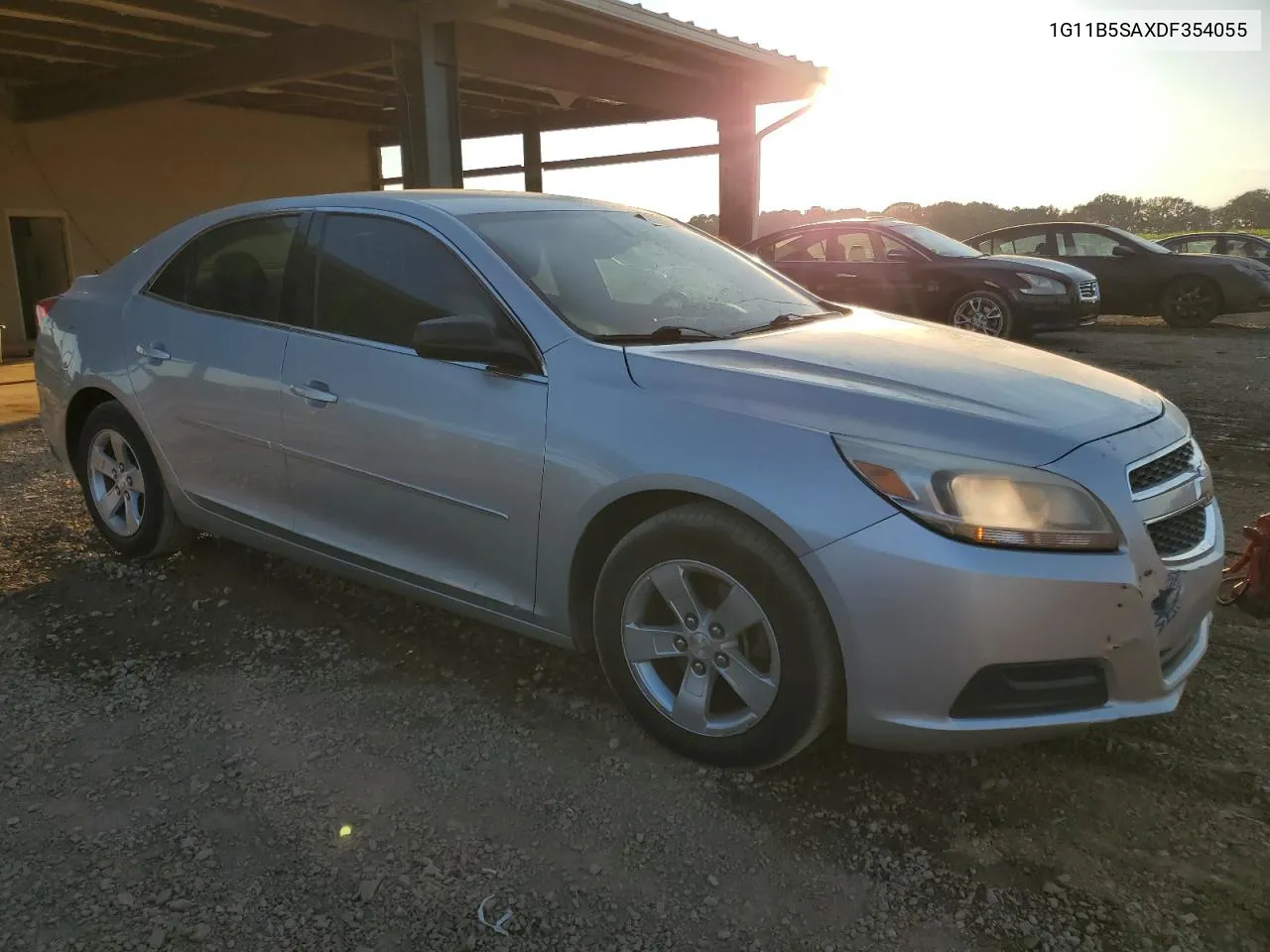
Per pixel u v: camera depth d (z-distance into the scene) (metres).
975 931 2.09
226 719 2.94
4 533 4.63
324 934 2.08
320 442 3.31
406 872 2.28
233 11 9.34
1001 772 2.66
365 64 9.64
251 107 15.24
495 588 2.99
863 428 2.39
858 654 2.32
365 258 3.32
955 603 2.23
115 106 11.73
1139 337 12.09
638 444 2.58
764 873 2.28
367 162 17.52
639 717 2.78
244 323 3.60
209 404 3.66
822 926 2.11
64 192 13.12
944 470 2.28
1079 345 11.23
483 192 3.62
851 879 2.26
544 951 2.04
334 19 8.28
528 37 10.49
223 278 3.76
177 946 2.04
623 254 3.46
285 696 3.08
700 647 2.60
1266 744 2.76
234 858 2.32
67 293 4.44
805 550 2.33
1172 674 2.50
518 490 2.82
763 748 2.52
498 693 3.10
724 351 2.82
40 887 2.21
